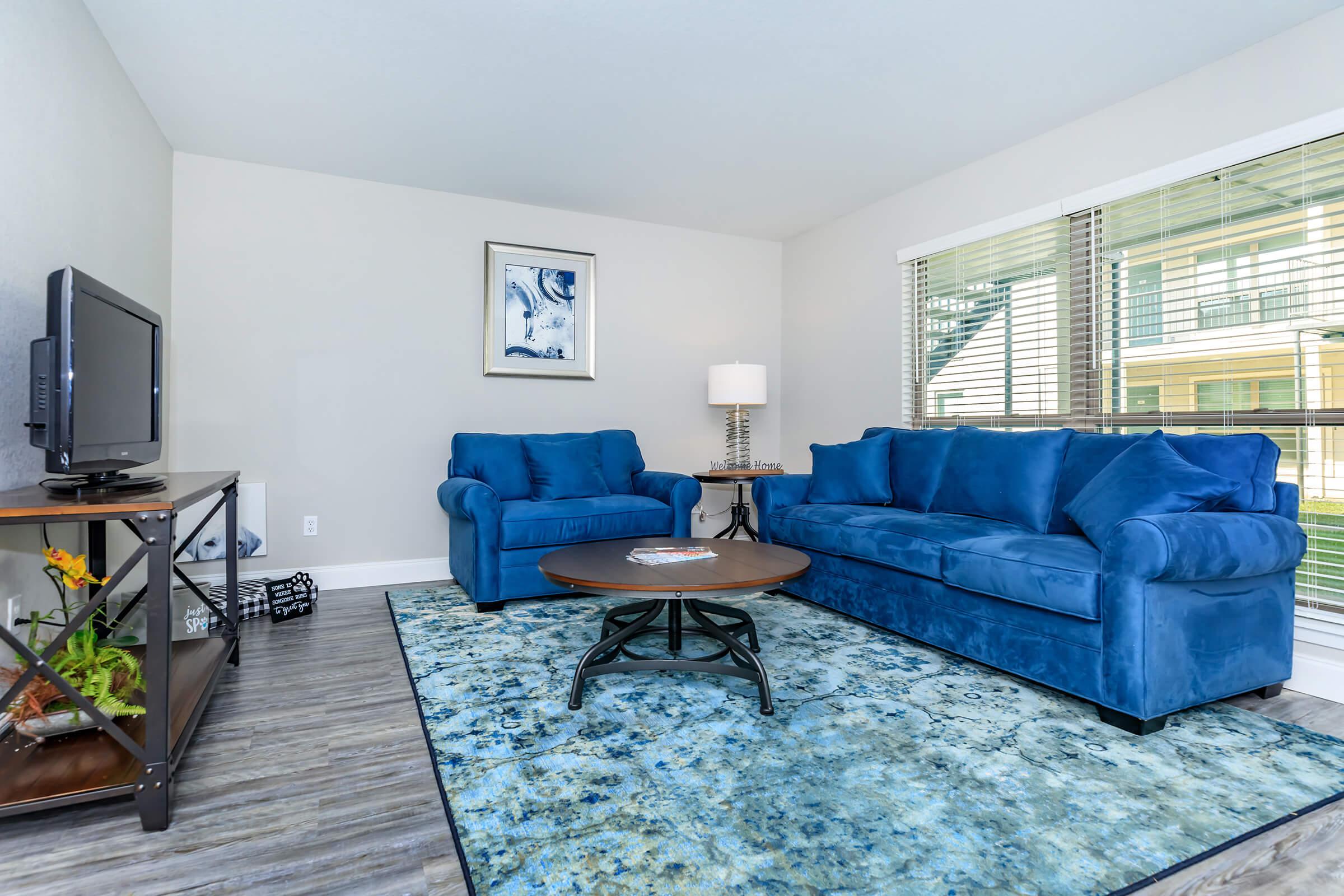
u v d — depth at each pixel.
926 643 2.76
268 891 1.25
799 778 1.67
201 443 3.51
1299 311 2.43
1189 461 2.33
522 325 4.29
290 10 2.33
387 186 3.94
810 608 3.39
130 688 1.77
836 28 2.44
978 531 2.67
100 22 2.39
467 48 2.57
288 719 2.02
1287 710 2.12
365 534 3.89
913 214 4.02
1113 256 3.03
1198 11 2.32
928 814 1.50
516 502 3.58
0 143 1.79
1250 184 2.55
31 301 1.97
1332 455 2.36
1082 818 1.49
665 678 2.37
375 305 3.90
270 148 3.45
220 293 3.55
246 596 3.13
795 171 3.79
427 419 4.04
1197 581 1.98
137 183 2.90
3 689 1.68
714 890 1.25
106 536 2.43
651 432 4.73
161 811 1.44
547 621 3.11
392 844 1.40
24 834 1.43
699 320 4.89
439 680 2.35
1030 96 2.93
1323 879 1.29
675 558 2.45
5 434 1.85
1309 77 2.37
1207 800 1.57
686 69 2.72
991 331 3.61
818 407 4.78
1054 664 2.15
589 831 1.44
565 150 3.49
